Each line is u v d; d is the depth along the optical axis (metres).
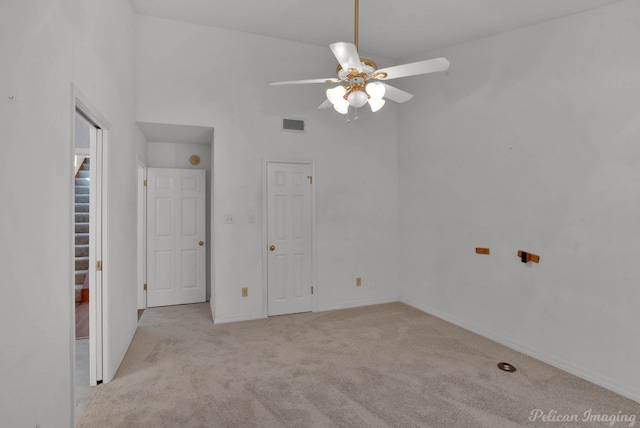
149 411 2.33
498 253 3.51
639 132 2.48
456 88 3.98
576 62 2.85
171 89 3.81
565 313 2.94
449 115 4.08
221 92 4.00
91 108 2.20
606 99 2.66
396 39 4.01
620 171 2.59
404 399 2.48
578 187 2.84
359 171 4.71
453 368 2.95
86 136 6.40
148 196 4.68
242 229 4.14
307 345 3.43
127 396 2.51
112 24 2.75
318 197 4.50
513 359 3.13
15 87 1.32
